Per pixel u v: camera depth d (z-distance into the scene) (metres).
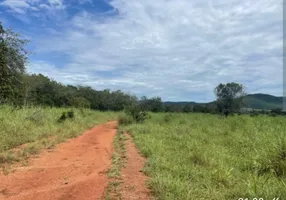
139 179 6.37
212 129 15.98
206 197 5.10
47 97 46.91
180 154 8.91
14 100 18.31
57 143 12.05
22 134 11.81
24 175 6.94
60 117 19.55
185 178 6.27
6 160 8.36
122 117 24.92
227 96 47.84
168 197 5.01
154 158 8.19
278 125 13.23
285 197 4.80
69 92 55.19
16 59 18.86
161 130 16.28
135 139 13.11
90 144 12.45
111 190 5.69
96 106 66.94
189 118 26.28
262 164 7.09
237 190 5.32
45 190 5.84
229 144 11.27
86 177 6.73
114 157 8.98
